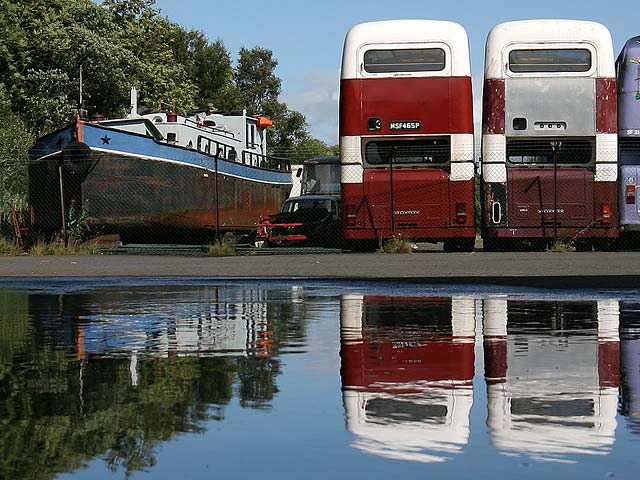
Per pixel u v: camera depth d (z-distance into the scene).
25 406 3.23
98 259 17.34
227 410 3.12
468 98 19.81
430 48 19.80
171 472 2.32
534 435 2.72
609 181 19.94
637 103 20.91
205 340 5.30
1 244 21.44
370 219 20.03
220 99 76.50
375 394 3.43
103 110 45.22
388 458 2.46
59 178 23.53
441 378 3.82
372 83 19.88
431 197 19.94
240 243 28.78
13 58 43.16
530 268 12.59
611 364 4.22
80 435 2.73
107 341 5.29
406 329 5.79
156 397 3.40
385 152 20.00
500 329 5.75
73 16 45.69
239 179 29.75
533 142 20.09
